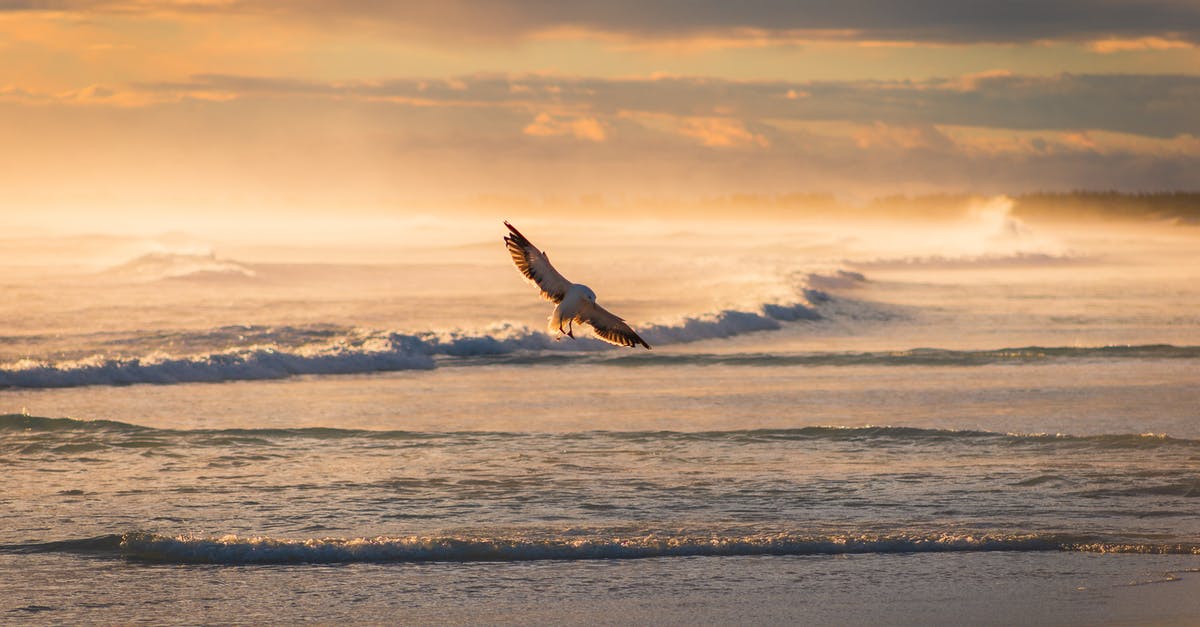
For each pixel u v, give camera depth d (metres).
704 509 12.29
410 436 16.50
